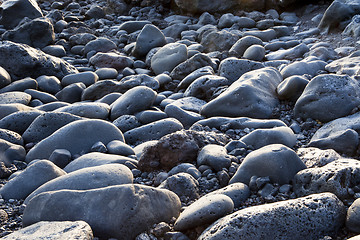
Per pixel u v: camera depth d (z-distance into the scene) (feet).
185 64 19.11
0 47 19.01
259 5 27.66
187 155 11.09
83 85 18.74
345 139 11.42
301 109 13.64
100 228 8.27
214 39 22.93
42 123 13.51
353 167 9.02
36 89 18.51
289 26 25.12
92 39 25.12
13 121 14.11
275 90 15.25
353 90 13.28
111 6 31.48
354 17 21.04
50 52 23.89
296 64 16.56
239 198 9.25
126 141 13.50
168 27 26.63
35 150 12.34
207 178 10.34
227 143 12.20
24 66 19.13
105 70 20.43
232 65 17.60
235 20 26.30
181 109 14.60
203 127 13.34
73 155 12.09
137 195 8.50
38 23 23.95
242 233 7.59
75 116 13.78
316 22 24.35
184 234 8.35
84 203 8.54
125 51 24.29
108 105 15.84
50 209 8.66
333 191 8.74
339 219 8.10
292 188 9.54
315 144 11.81
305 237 7.79
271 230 7.66
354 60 16.12
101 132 12.55
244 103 14.16
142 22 27.27
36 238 7.63
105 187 8.71
